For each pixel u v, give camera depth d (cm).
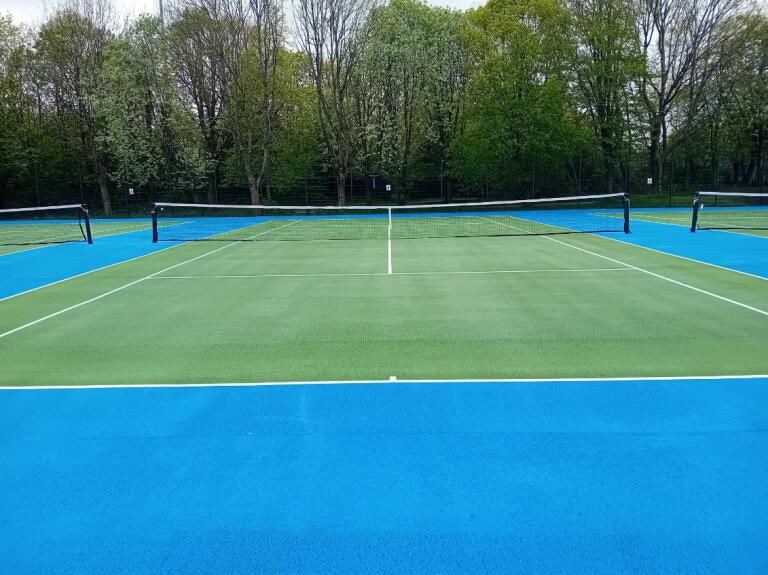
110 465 499
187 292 1277
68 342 898
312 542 388
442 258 1698
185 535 399
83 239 2425
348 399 639
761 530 392
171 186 4084
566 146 3706
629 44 3778
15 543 395
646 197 4150
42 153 4062
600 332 898
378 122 4012
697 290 1191
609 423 563
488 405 614
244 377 721
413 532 396
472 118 3831
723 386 656
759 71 3944
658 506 421
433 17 3931
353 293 1231
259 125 3894
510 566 361
